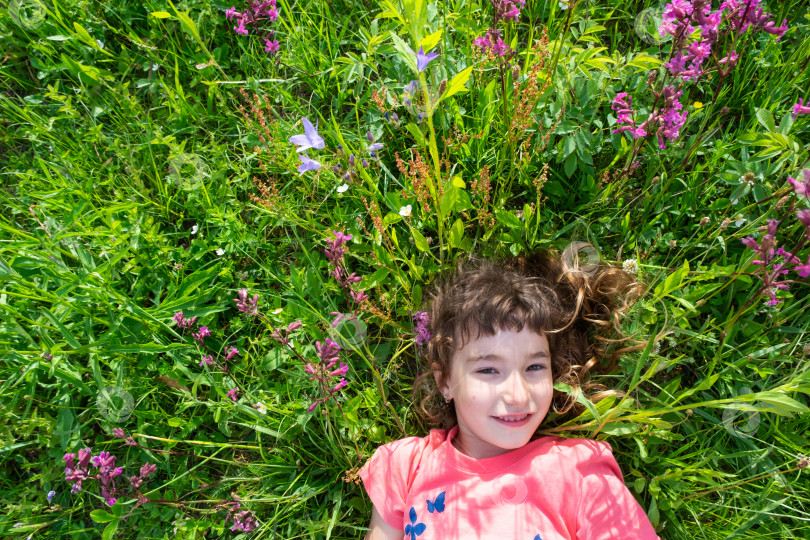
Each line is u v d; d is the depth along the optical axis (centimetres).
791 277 244
